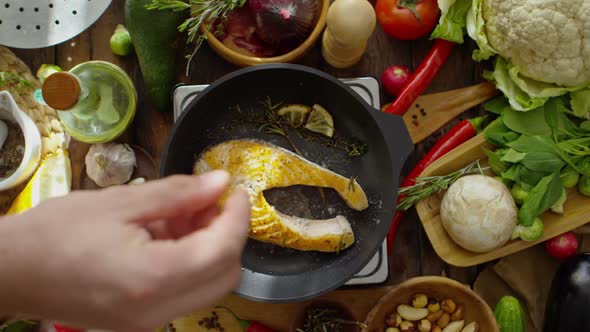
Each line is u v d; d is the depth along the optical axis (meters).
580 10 1.00
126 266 0.36
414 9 1.12
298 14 1.06
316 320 1.10
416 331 1.16
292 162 1.08
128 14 1.08
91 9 1.19
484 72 1.17
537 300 1.20
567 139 1.14
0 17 1.18
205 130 1.14
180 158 1.10
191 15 1.11
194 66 1.21
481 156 1.17
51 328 1.06
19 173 1.10
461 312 1.13
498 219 1.08
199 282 0.38
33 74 1.22
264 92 1.14
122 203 0.39
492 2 1.09
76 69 1.11
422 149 1.22
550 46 1.05
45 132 1.18
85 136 1.14
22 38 1.18
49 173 1.16
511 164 1.13
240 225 0.40
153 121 1.21
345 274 1.08
